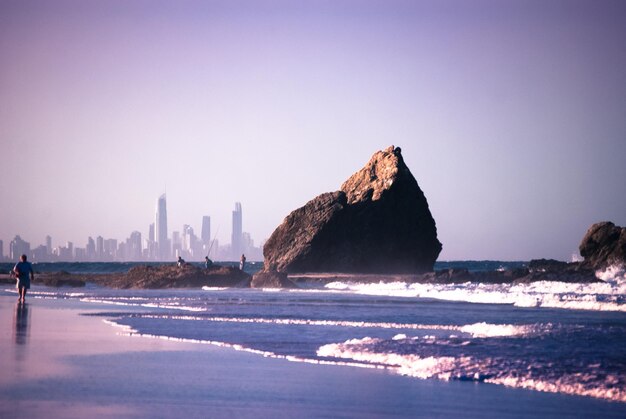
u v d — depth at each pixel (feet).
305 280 410.11
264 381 82.17
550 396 73.92
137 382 79.97
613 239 377.71
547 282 325.01
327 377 85.05
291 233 485.56
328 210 478.59
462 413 67.00
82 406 66.85
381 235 486.38
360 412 67.10
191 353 105.09
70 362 93.66
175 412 65.62
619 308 203.21
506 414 66.64
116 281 394.52
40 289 357.61
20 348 107.34
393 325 151.53
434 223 510.17
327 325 151.74
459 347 103.14
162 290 358.02
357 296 288.51
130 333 132.57
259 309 203.72
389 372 88.63
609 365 86.02
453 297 271.69
